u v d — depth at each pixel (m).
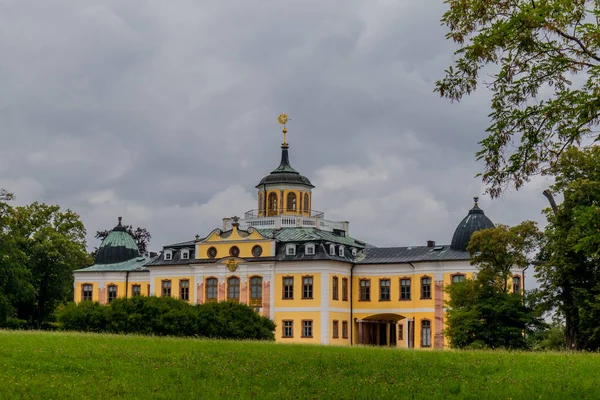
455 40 33.06
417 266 100.81
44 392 32.75
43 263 114.94
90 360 40.38
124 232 119.56
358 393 34.16
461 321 73.75
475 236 76.12
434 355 46.62
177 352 45.56
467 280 76.69
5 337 50.03
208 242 107.56
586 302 65.25
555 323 91.06
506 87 33.94
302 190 116.50
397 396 33.69
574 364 41.56
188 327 73.81
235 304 78.06
